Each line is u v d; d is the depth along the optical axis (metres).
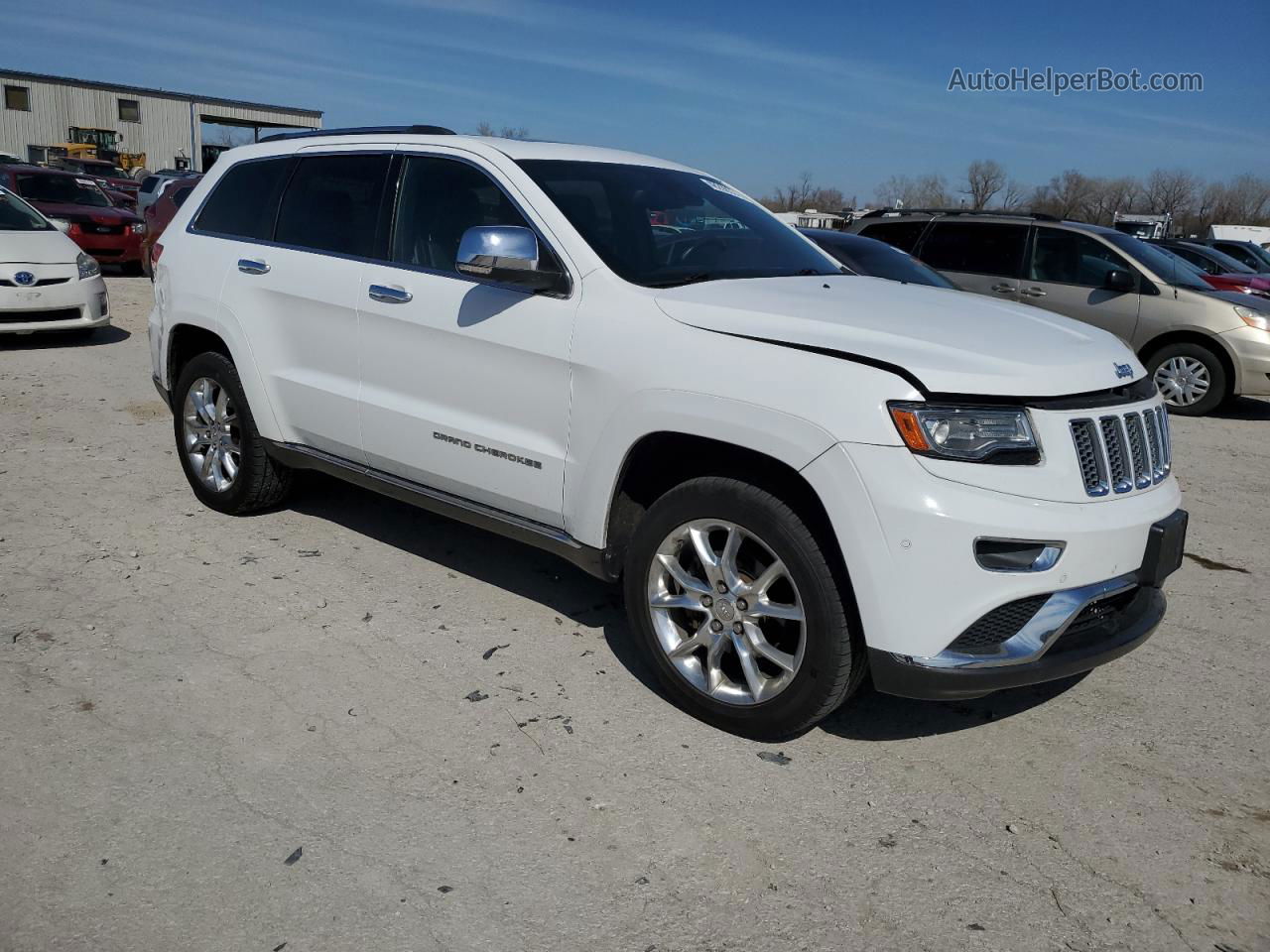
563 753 3.31
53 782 3.01
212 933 2.46
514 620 4.30
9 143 54.31
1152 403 3.43
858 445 2.97
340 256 4.55
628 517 3.72
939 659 2.98
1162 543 3.24
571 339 3.66
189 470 5.47
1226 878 2.84
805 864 2.82
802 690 3.21
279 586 4.52
